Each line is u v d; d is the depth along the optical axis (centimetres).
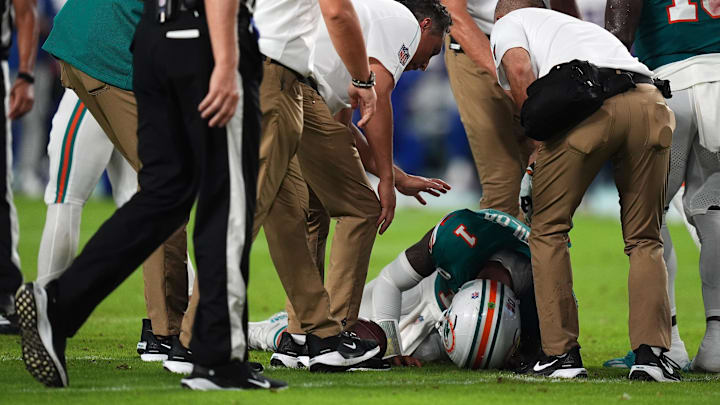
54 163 1658
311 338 1412
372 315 1648
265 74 1280
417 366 1591
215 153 1105
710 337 1622
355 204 1532
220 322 1106
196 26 1098
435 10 1680
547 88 1387
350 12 1325
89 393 1109
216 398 1071
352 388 1225
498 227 1570
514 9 1620
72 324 1116
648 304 1417
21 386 1177
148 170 1133
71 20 1510
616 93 1395
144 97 1138
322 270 1714
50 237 1650
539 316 1448
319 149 1505
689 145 1677
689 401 1195
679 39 1656
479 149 1988
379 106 1572
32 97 1873
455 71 2008
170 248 1523
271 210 1373
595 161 1410
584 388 1294
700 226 1675
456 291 1628
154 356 1523
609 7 1634
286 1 1298
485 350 1514
